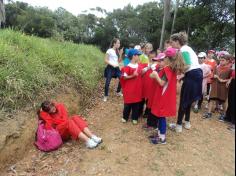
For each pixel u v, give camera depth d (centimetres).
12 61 336
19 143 280
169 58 280
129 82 327
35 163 273
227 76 371
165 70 278
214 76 377
